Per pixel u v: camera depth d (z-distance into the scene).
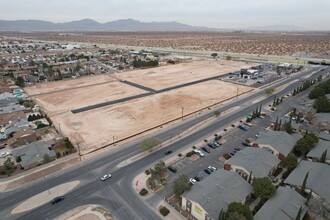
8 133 87.50
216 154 74.12
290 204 48.91
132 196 56.88
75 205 54.19
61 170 67.00
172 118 103.56
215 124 95.88
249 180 57.00
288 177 58.34
